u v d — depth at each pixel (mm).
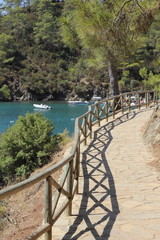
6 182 13359
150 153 7566
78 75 72625
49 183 3146
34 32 91812
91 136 9508
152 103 18188
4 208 7527
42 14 100625
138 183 5406
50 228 3180
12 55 80688
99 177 5773
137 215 4047
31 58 82875
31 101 68000
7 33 95062
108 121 12523
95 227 3686
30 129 13672
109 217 3984
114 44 7621
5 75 71812
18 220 6469
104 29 7082
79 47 12211
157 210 4223
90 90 68938
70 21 10609
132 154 7531
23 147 13422
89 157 7293
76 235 3477
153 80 14867
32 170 12906
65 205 3762
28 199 8148
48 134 13953
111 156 7367
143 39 8469
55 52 88312
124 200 4598
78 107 52688
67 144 12992
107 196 4773
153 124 9320
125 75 58219
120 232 3541
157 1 6375
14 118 38000
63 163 3531
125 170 6219
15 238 5238
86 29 7586
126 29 6969
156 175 5859
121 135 9852
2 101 67500
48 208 3141
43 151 12992
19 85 70812
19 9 100562
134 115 13961
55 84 71062
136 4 6547
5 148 13617
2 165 13156
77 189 4902
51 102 64625
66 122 33219
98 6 7164
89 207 4336
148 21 6719
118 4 6879
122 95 14133
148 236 3447
